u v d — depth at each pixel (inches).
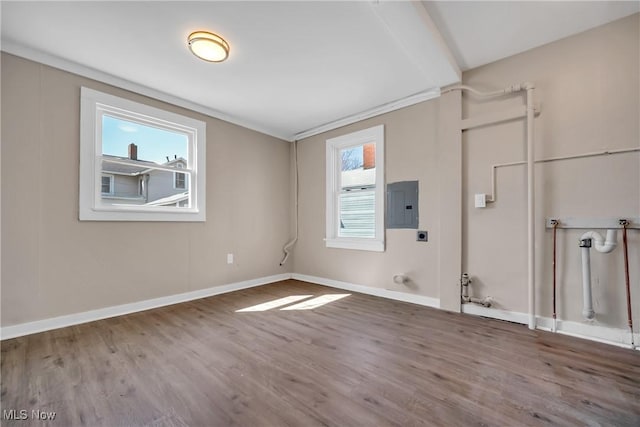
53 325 84.2
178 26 71.8
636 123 71.0
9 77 77.8
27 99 80.6
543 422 44.8
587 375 58.2
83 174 90.1
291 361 65.1
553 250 81.4
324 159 147.1
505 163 90.2
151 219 106.0
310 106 122.7
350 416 46.6
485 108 94.3
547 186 82.8
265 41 78.3
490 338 77.2
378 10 64.2
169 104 111.7
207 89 106.2
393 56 86.1
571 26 75.7
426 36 73.6
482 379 57.1
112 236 96.7
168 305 109.5
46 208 83.6
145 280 104.4
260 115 132.9
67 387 54.5
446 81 98.6
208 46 77.7
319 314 98.7
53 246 84.7
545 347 71.4
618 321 72.6
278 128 151.6
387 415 46.8
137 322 90.5
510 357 66.3
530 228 83.7
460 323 88.9
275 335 80.4
